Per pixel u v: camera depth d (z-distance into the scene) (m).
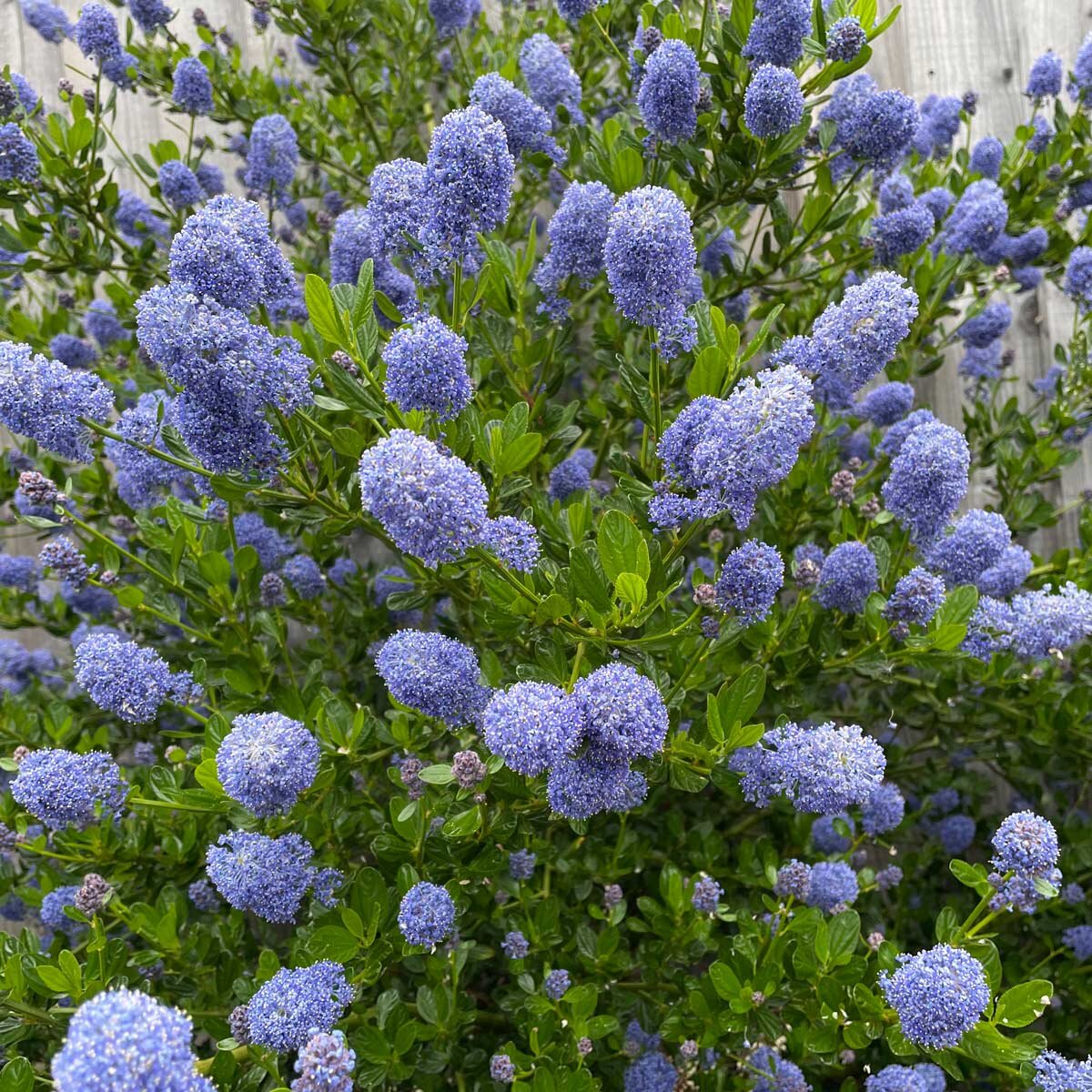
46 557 0.52
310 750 0.44
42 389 0.43
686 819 0.65
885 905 0.65
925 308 0.66
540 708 0.39
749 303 0.65
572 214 0.48
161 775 0.52
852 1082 0.50
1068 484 0.76
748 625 0.45
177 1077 0.33
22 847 0.52
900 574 0.54
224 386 0.41
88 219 0.62
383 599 0.65
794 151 0.55
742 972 0.49
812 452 0.63
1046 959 0.59
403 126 0.77
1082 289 0.63
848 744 0.44
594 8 0.57
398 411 0.45
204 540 0.56
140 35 0.79
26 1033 0.46
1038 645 0.50
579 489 0.55
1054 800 0.67
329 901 0.49
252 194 0.62
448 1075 0.56
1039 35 0.75
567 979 0.51
